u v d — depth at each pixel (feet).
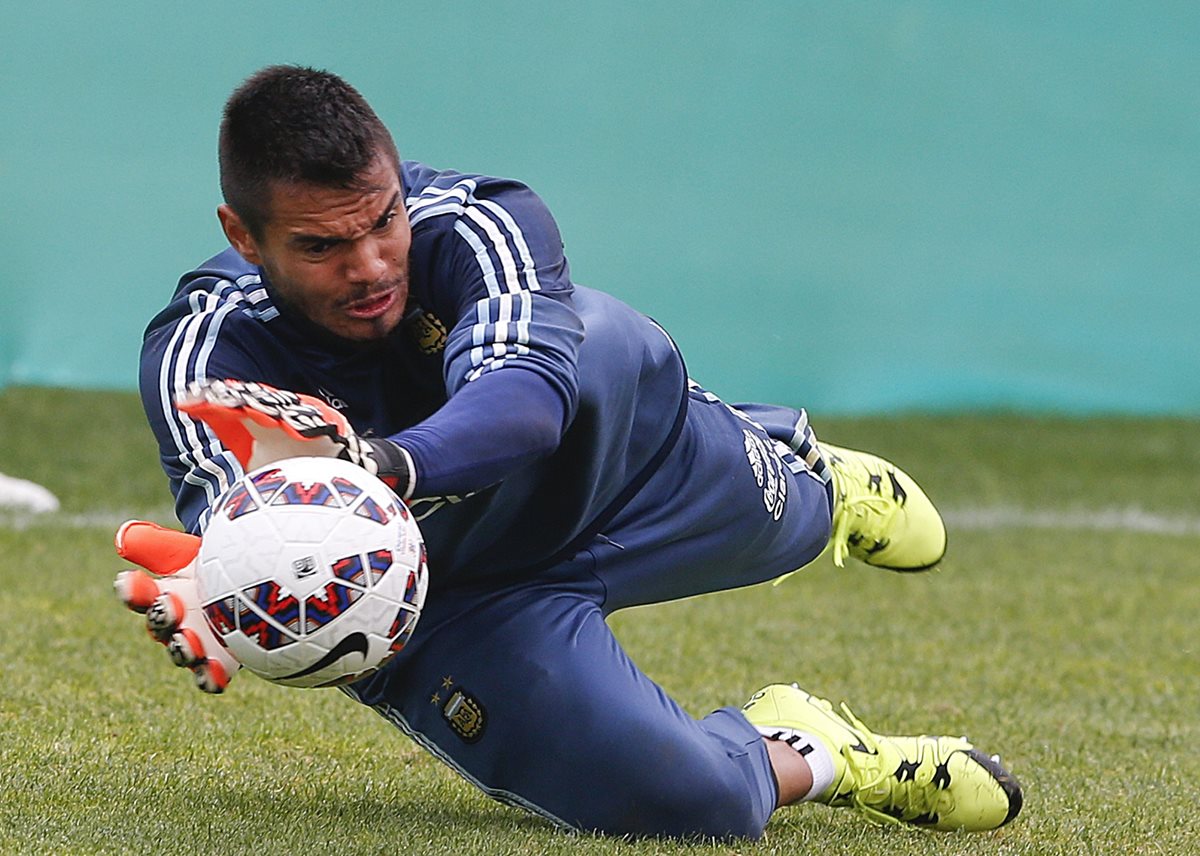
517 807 43.06
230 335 38.17
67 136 145.38
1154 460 151.53
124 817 40.29
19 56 144.25
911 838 43.88
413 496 32.76
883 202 160.66
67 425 136.26
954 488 137.08
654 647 74.38
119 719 54.75
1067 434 158.92
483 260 36.70
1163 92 164.45
